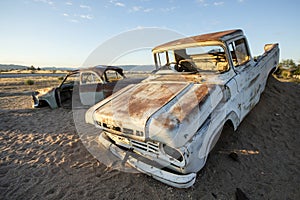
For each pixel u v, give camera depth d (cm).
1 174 260
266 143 290
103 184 227
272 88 465
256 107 385
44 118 521
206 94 207
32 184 236
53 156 304
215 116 209
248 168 240
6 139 386
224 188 209
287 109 381
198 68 331
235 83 253
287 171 230
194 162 185
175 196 198
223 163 249
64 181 238
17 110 623
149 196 201
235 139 300
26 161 293
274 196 195
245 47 319
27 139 382
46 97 607
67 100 632
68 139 370
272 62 387
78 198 206
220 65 308
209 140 198
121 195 206
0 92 1117
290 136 302
